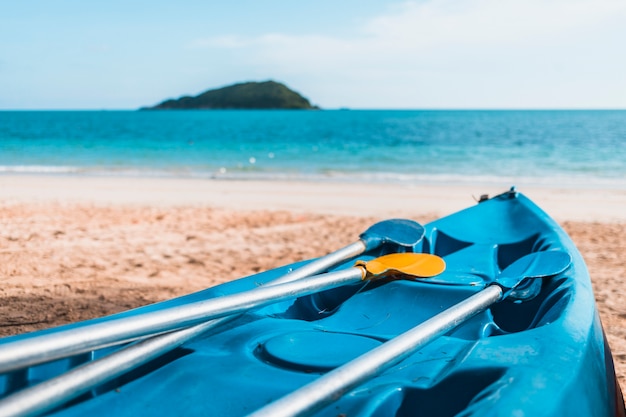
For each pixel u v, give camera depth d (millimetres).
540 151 25375
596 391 1755
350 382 1502
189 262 6133
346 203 10391
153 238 7215
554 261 2807
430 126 55031
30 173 16156
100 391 1930
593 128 48688
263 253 6586
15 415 1339
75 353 1473
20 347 1339
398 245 3619
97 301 4773
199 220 8461
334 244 7062
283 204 10195
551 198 11414
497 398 1480
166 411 1734
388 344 1711
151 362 2098
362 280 2797
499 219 4227
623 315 4691
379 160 21422
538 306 2770
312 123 67000
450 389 1694
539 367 1665
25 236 6996
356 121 73438
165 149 27125
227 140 35438
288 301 2881
